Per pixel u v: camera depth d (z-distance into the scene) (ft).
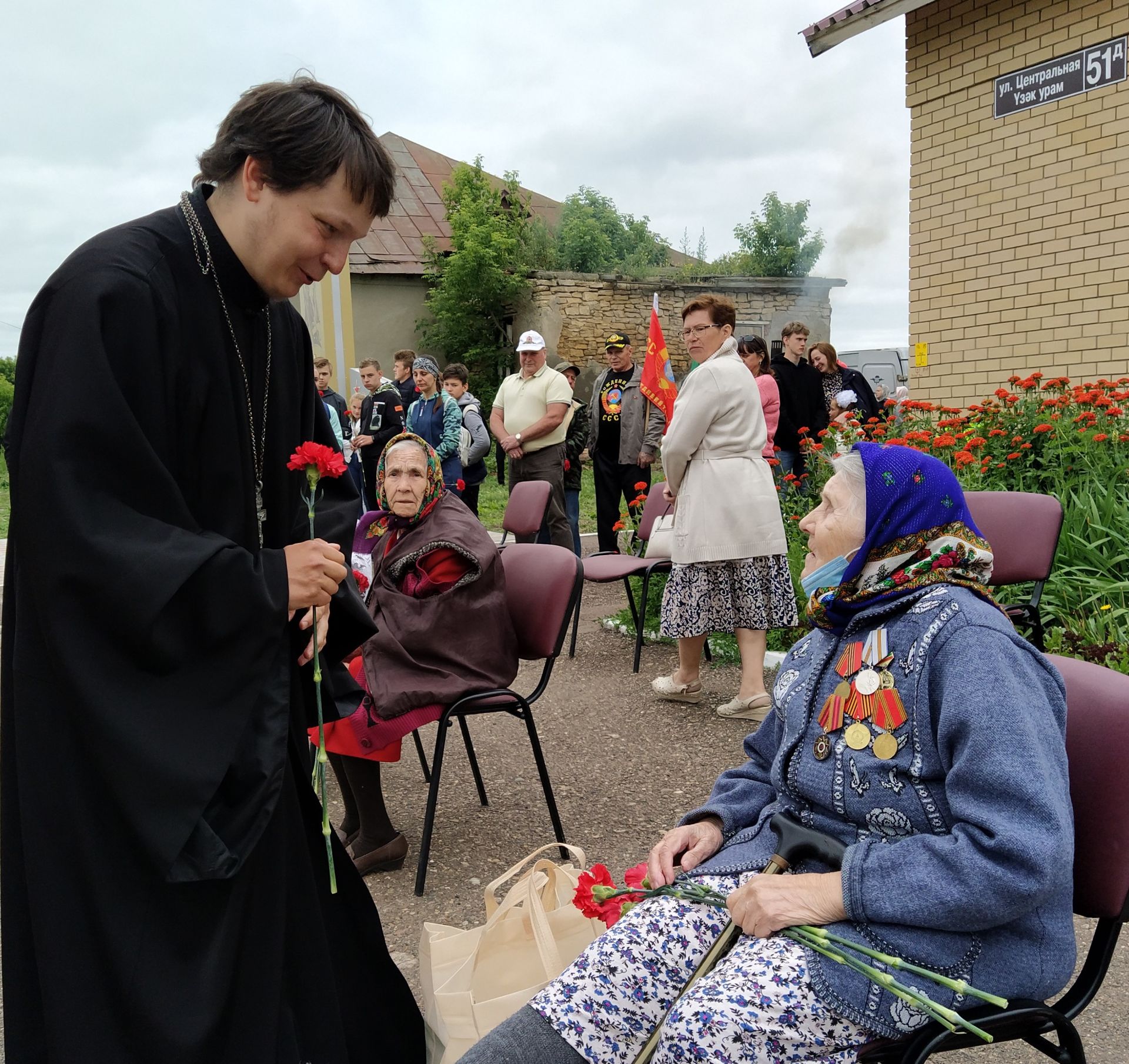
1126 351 25.62
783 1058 5.22
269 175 5.45
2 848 5.40
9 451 5.30
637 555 23.52
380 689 10.61
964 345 30.01
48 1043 5.26
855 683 5.74
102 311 5.19
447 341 68.39
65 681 5.00
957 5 28.81
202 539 5.29
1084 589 16.44
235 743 5.31
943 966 5.09
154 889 5.33
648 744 15.05
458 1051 6.63
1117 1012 8.11
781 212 82.99
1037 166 27.25
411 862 11.35
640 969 5.97
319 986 6.37
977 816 4.95
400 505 11.78
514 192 72.13
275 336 6.34
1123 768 5.24
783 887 5.47
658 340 25.05
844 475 6.16
